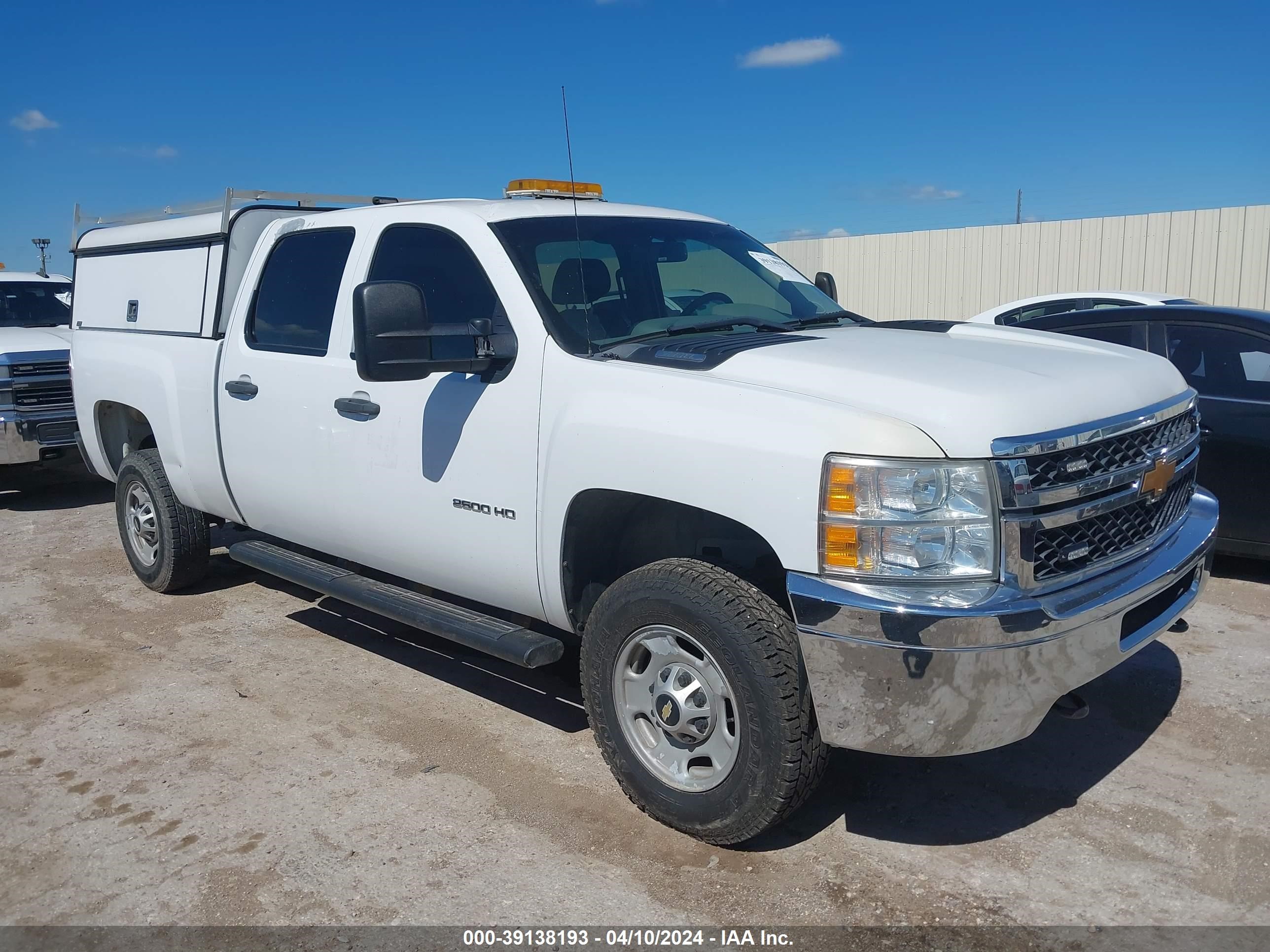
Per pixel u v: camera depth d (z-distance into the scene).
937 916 2.98
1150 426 3.30
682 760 3.39
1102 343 3.96
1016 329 4.16
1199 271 17.55
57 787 3.88
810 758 3.08
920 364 3.20
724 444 3.05
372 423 4.21
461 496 3.89
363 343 3.45
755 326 3.96
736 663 3.09
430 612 4.13
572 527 3.55
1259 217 16.84
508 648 3.71
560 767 3.95
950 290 20.33
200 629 5.61
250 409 4.87
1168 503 3.52
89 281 6.59
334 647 5.31
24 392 8.89
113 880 3.27
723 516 3.18
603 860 3.31
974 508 2.80
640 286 4.06
